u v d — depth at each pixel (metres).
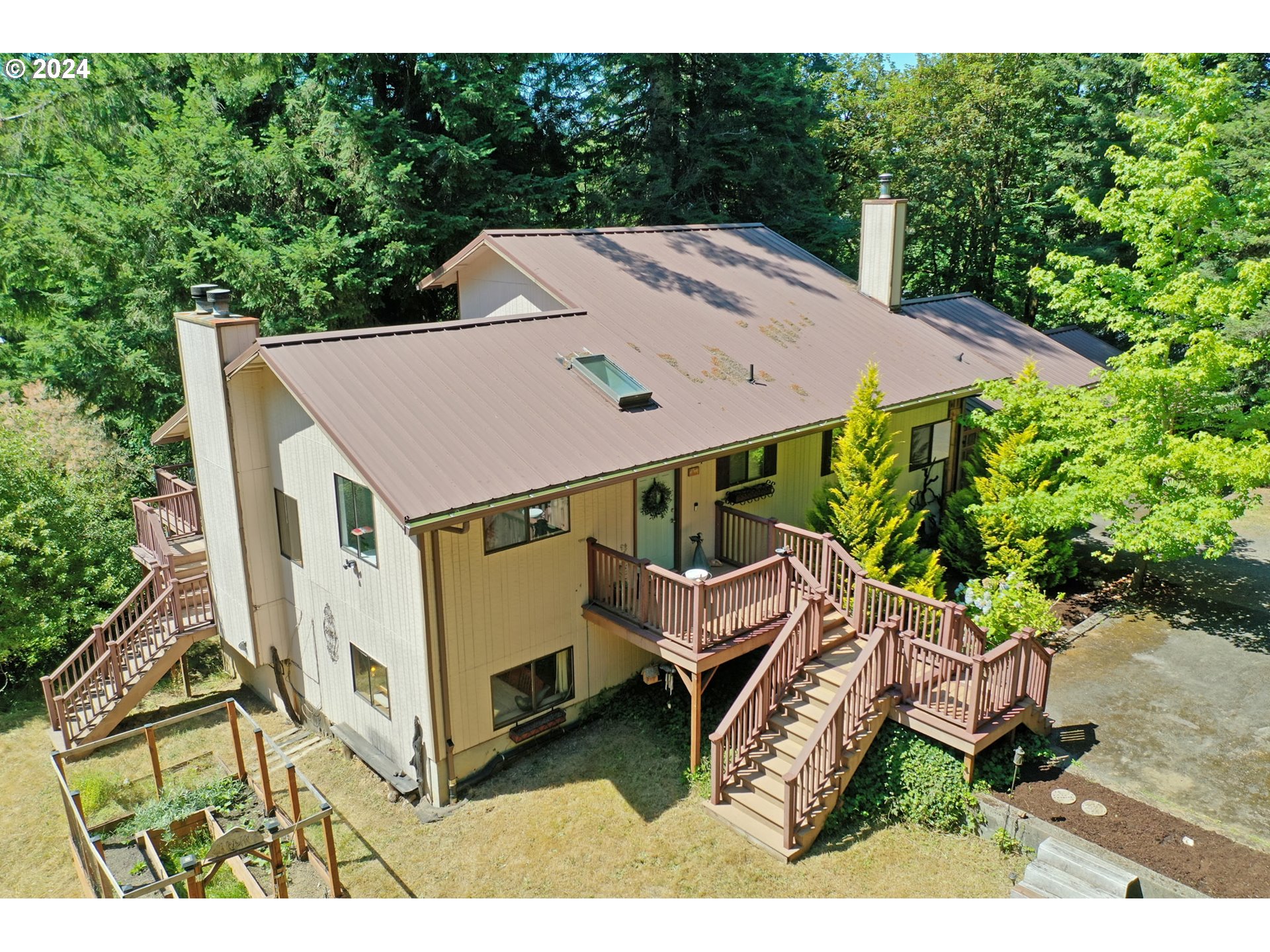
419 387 12.33
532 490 10.99
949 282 36.94
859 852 10.60
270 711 15.13
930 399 16.38
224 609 14.95
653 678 13.69
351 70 23.11
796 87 31.00
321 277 21.33
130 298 20.08
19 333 24.69
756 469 15.76
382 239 22.56
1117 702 13.09
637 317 16.05
